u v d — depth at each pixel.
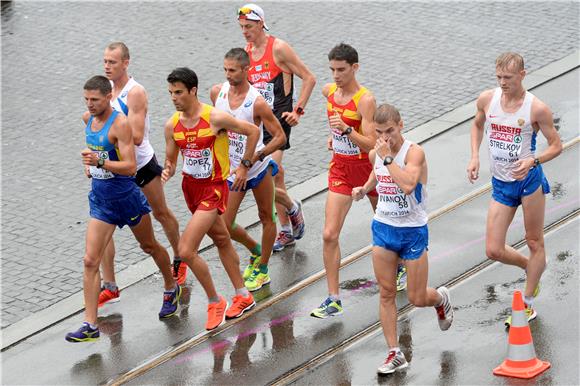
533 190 30.95
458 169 42.22
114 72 33.09
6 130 47.00
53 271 36.50
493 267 35.19
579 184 40.16
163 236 38.69
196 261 32.28
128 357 31.73
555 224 37.34
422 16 57.25
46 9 59.81
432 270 35.22
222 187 32.47
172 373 30.70
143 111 33.44
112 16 58.69
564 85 48.59
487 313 32.50
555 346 30.33
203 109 31.64
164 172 32.81
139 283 35.94
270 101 37.22
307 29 55.75
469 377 29.25
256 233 38.78
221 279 36.12
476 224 38.03
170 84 31.27
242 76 33.12
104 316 34.09
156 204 34.53
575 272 34.31
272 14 58.00
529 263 31.56
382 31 55.41
